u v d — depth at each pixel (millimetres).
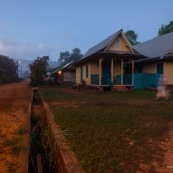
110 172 4023
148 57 23250
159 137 6156
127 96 17188
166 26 41938
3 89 29281
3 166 4691
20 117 9562
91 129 6910
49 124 8102
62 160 4809
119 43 23812
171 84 22906
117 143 5582
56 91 23781
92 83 24500
